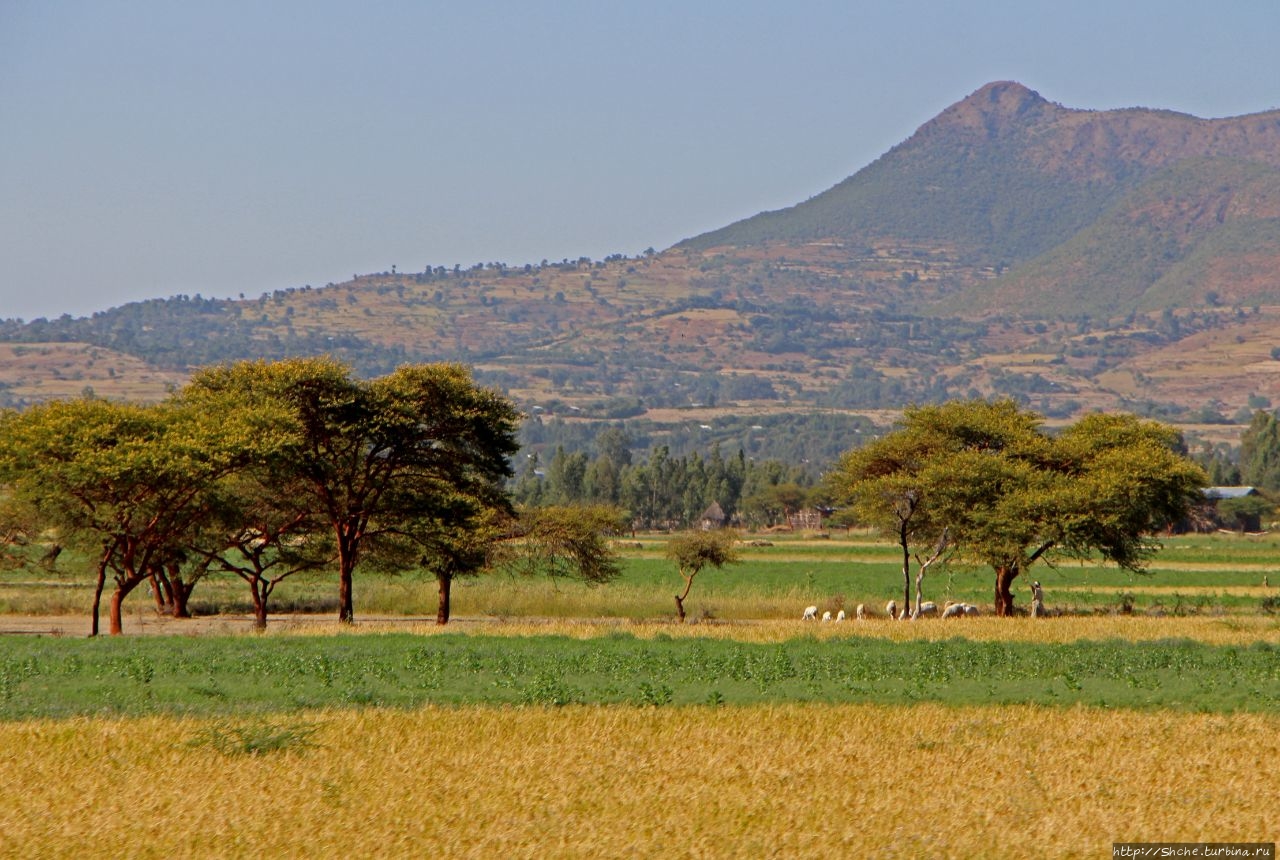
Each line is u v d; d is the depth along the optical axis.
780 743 41.66
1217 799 34.69
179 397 102.06
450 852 29.64
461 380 99.50
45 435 85.00
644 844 30.12
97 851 29.75
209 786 35.28
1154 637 77.69
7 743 40.62
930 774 37.31
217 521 92.19
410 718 45.31
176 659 62.25
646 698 50.03
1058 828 31.81
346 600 96.88
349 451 97.44
